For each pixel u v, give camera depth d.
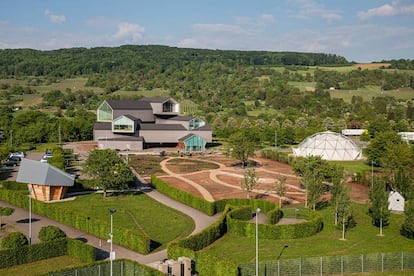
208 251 65.81
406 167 108.94
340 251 66.38
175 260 56.75
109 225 70.94
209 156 161.38
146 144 181.50
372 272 58.44
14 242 60.69
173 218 82.88
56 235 64.31
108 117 183.00
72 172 123.31
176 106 192.38
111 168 96.69
